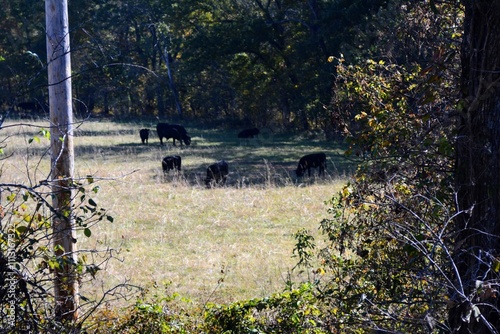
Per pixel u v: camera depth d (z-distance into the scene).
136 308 9.45
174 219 21.11
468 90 7.01
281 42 57.78
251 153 42.03
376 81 9.98
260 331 8.65
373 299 7.66
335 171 32.28
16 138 39.88
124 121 69.12
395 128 8.78
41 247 7.12
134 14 63.94
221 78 70.62
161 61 79.00
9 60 49.97
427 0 10.04
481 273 6.55
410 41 10.64
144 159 37.38
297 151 43.06
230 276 14.89
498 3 6.58
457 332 6.54
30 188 6.72
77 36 43.72
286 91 57.62
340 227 9.92
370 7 42.56
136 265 15.59
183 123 68.88
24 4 67.94
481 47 6.80
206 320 9.24
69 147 9.82
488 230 6.70
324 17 45.09
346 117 10.20
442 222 7.70
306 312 8.66
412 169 8.48
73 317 8.31
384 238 8.38
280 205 23.19
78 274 7.48
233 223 20.61
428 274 6.50
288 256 16.64
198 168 34.31
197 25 62.69
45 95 51.41
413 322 6.47
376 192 8.90
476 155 6.81
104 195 24.67
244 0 58.66
